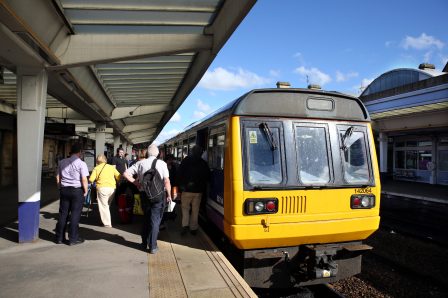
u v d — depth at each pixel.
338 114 5.63
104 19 7.22
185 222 7.04
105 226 7.91
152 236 5.86
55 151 26.47
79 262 5.39
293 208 5.10
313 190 5.20
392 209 14.88
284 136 5.27
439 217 12.85
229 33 7.06
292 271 5.33
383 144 26.86
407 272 6.80
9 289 4.35
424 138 26.08
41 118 6.84
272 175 5.12
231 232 4.93
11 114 17.86
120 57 7.41
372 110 24.89
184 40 7.88
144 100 17.03
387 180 28.45
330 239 5.41
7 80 11.79
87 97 11.80
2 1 4.54
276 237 5.02
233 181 4.96
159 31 8.20
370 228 5.52
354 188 5.45
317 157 5.39
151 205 5.92
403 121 23.23
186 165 6.82
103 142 18.52
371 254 7.96
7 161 17.84
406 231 10.17
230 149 5.11
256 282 5.19
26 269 5.06
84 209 10.23
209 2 7.09
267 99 5.31
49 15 6.09
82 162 6.43
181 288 4.46
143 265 5.27
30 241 6.59
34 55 6.20
